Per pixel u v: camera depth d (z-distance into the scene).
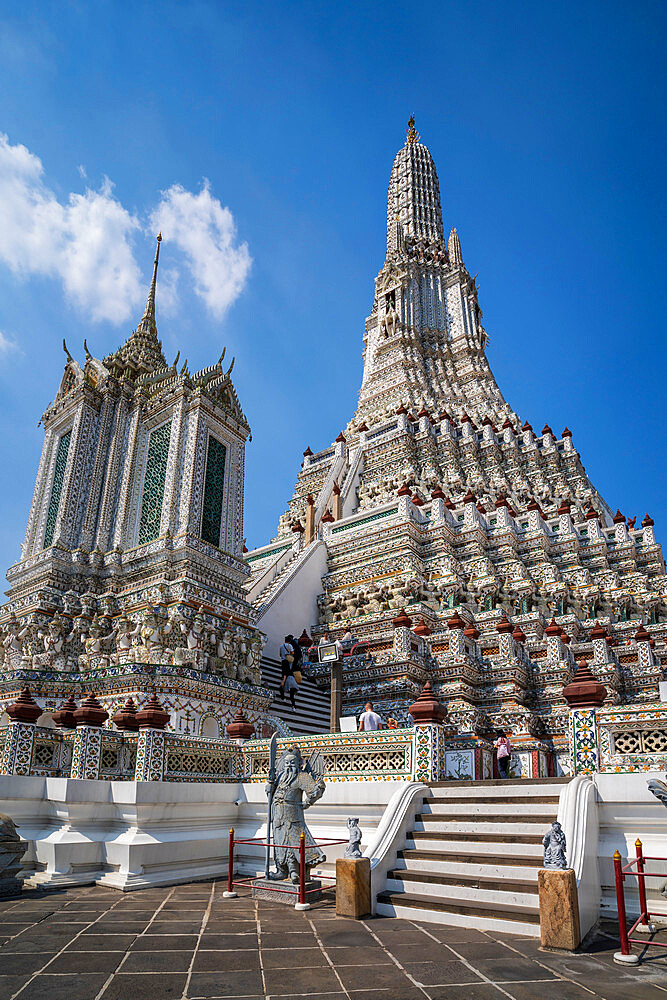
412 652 22.59
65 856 10.08
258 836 11.69
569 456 45.12
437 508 31.44
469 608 28.08
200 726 16.50
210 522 21.06
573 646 26.41
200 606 18.61
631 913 7.91
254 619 20.44
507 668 22.42
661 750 8.85
